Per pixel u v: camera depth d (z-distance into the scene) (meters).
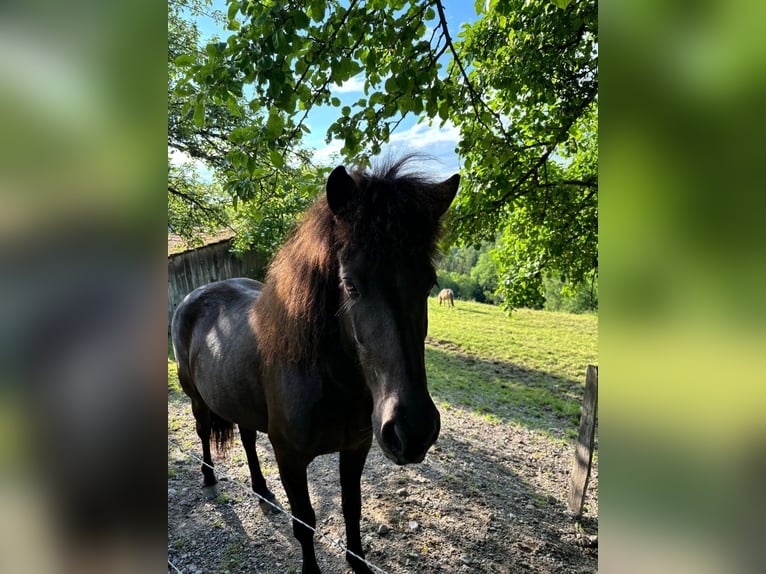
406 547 2.66
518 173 3.30
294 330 1.81
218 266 10.75
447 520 2.93
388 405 1.35
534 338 10.79
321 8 1.87
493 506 3.12
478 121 2.77
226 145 7.17
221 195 7.31
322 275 1.70
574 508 3.04
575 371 7.77
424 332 1.49
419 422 1.31
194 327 2.96
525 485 3.47
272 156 2.00
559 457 4.05
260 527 2.84
